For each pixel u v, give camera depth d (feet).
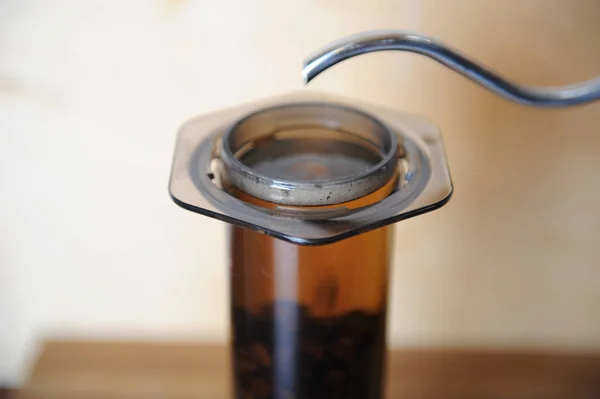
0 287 1.98
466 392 1.90
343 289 1.43
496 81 1.34
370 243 1.43
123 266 1.97
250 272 1.44
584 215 1.91
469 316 2.02
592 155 1.85
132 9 1.73
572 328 2.03
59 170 1.87
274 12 1.73
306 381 1.47
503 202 1.90
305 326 1.45
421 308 2.01
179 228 1.93
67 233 1.93
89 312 2.02
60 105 1.81
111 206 1.90
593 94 1.35
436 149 1.47
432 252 1.95
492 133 1.83
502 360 1.98
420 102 1.81
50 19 1.74
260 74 1.78
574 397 1.89
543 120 1.82
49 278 1.98
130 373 1.93
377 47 1.29
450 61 1.33
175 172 1.41
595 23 1.74
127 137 1.84
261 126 1.47
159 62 1.77
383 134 1.43
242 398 1.52
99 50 1.76
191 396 1.88
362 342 1.47
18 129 1.83
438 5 1.73
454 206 1.90
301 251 1.41
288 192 1.31
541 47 1.76
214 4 1.73
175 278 1.98
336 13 1.74
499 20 1.74
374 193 1.34
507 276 1.98
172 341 2.02
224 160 1.38
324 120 1.48
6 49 1.76
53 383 1.90
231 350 1.53
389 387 1.90
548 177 1.88
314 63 1.28
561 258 1.95
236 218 1.31
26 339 2.04
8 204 1.90
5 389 1.99
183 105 1.81
